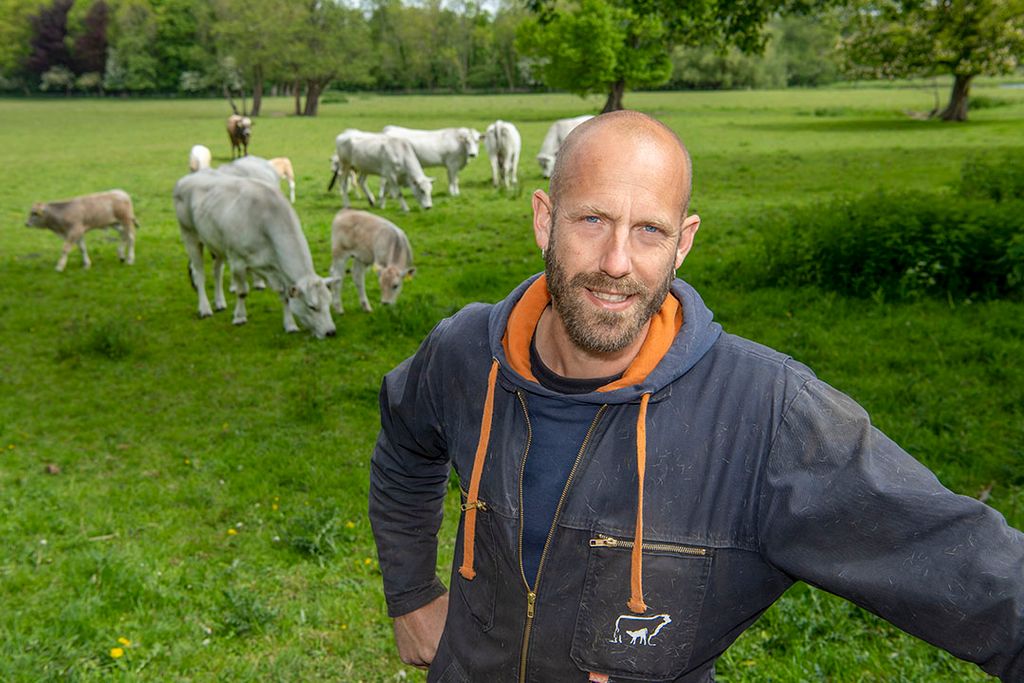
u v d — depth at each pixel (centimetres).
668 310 142
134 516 554
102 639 411
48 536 523
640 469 134
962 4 3812
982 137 3159
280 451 667
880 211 1054
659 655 138
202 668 396
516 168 2530
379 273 1067
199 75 9281
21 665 380
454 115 5562
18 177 2525
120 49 9781
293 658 401
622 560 136
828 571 122
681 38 1411
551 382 147
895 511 117
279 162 2052
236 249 988
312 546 502
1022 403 672
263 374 869
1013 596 108
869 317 920
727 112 5344
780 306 973
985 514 114
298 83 6309
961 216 1002
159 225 1744
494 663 152
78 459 661
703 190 2022
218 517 553
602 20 4422
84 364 904
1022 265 910
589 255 130
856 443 124
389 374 181
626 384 137
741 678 368
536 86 9544
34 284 1257
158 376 866
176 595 447
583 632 140
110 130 4634
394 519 188
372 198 1978
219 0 7350
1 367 896
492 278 1215
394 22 9600
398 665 402
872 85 10206
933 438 608
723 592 135
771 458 129
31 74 10731
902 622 118
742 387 134
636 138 129
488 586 151
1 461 656
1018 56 3928
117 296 1195
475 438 154
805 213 1129
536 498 143
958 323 877
